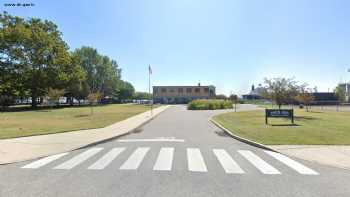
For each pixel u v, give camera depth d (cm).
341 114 2917
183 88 9838
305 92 3662
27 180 638
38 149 1014
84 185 597
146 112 3400
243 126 1725
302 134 1341
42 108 4925
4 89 4638
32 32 4975
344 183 617
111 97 9931
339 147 1027
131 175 675
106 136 1318
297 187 588
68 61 5500
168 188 577
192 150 1009
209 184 605
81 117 2588
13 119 2381
